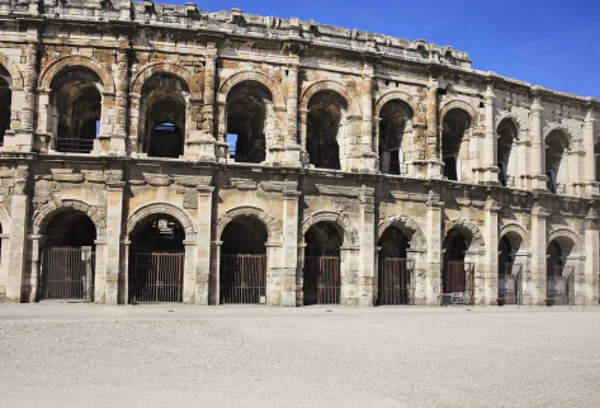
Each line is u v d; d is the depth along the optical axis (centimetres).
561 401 1625
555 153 6038
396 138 5209
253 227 4903
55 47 4244
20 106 4166
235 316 3534
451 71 5078
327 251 5138
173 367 1945
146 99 4375
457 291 5088
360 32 4872
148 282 4341
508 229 5275
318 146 5350
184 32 4372
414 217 4834
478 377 1895
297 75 4594
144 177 4191
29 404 1446
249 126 5291
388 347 2436
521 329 3189
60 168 4128
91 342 2389
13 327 2725
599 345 2653
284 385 1725
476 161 5184
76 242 4978
